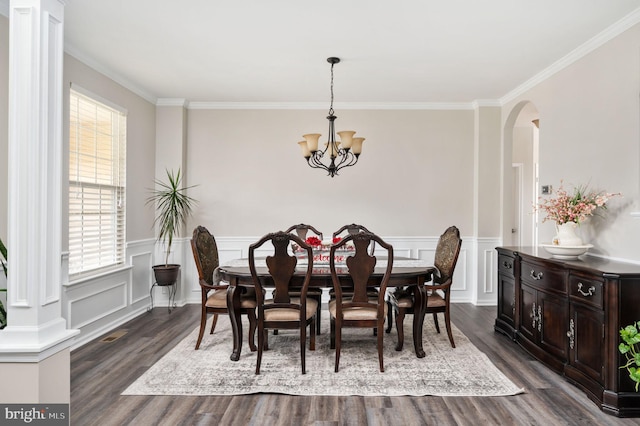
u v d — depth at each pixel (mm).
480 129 5004
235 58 3607
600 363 2412
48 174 1757
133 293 4438
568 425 2203
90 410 2348
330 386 2668
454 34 3090
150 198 4828
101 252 3893
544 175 3957
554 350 2926
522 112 5543
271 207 5141
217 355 3240
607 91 3041
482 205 5031
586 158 3299
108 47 3381
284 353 3293
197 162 5129
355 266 2881
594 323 2473
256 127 5141
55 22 1797
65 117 3340
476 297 5035
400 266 3436
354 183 5133
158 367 2979
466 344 3518
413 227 5141
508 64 3732
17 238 1689
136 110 4488
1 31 2643
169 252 4723
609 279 2332
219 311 3334
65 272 3320
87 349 3379
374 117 5125
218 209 5141
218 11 2752
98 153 3840
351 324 2926
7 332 1675
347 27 2986
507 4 2639
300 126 5133
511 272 3617
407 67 3816
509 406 2416
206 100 5020
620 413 2279
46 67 1734
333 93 4699
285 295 2885
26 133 1692
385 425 2207
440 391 2600
